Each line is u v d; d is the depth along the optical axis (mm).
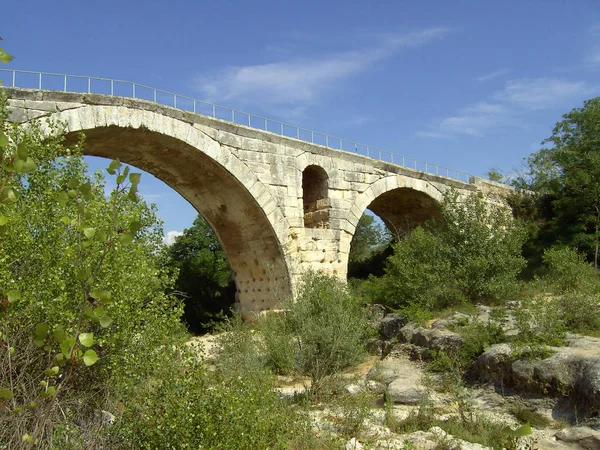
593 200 37781
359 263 48094
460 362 16906
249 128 26734
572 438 11320
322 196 30641
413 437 11469
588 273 23766
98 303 5414
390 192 37781
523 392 14578
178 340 11039
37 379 8734
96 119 21422
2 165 4598
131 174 4867
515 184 50438
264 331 19016
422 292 24109
